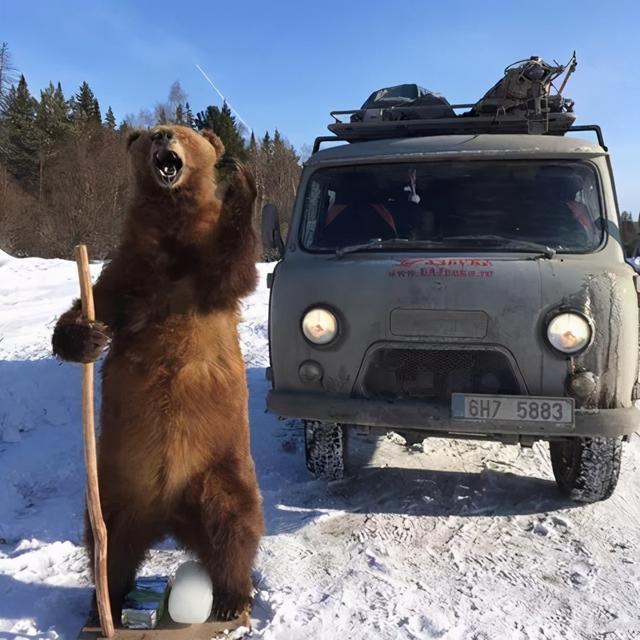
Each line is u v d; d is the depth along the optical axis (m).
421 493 4.73
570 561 3.79
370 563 3.73
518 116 5.28
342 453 4.75
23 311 11.54
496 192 4.61
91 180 36.69
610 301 3.92
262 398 7.06
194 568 3.02
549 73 5.21
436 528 4.20
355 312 4.13
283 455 5.53
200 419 2.77
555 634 3.09
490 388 4.11
